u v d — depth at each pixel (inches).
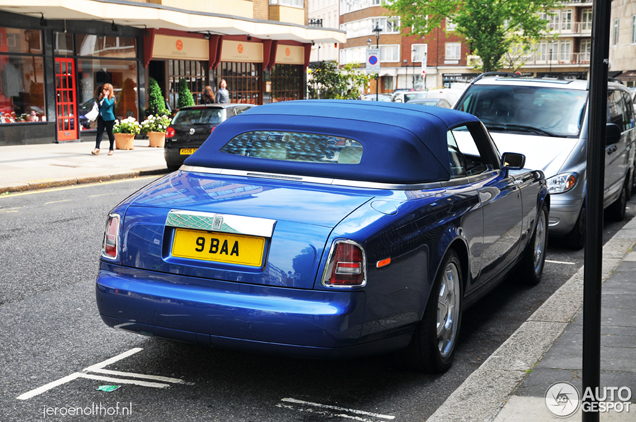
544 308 217.3
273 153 173.9
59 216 395.2
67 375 166.1
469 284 184.2
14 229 353.4
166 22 928.3
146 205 155.3
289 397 154.8
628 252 299.7
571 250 327.0
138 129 806.5
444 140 181.9
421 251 154.7
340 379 165.9
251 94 1264.8
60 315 213.3
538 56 3159.5
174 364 174.1
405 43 3088.1
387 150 165.9
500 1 1943.9
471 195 183.9
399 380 166.1
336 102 194.2
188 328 145.3
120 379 163.9
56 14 810.2
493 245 202.4
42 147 802.8
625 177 418.6
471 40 2026.3
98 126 728.3
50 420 141.5
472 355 186.4
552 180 311.7
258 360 177.3
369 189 161.0
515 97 365.4
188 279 146.6
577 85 369.7
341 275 138.6
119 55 949.2
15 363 173.3
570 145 326.6
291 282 139.7
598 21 110.3
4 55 795.4
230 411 146.9
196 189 162.1
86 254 297.6
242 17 1080.8
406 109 187.0
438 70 3083.2
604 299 223.3
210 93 924.0
